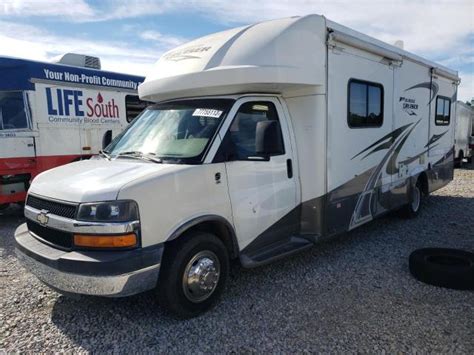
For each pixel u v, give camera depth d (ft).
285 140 15.80
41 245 12.03
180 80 14.76
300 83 15.06
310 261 17.43
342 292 14.28
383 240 20.56
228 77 13.92
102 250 10.88
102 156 15.05
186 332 11.83
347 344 11.03
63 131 28.22
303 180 16.39
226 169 13.32
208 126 13.66
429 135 26.23
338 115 16.88
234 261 16.40
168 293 11.98
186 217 12.13
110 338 11.59
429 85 25.46
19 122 25.85
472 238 20.81
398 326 11.89
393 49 20.95
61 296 14.25
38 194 12.61
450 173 31.17
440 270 14.47
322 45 15.87
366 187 19.38
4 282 15.58
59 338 11.62
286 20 15.23
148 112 16.05
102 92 30.89
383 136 20.42
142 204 11.13
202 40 16.16
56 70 27.71
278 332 11.72
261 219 14.66
